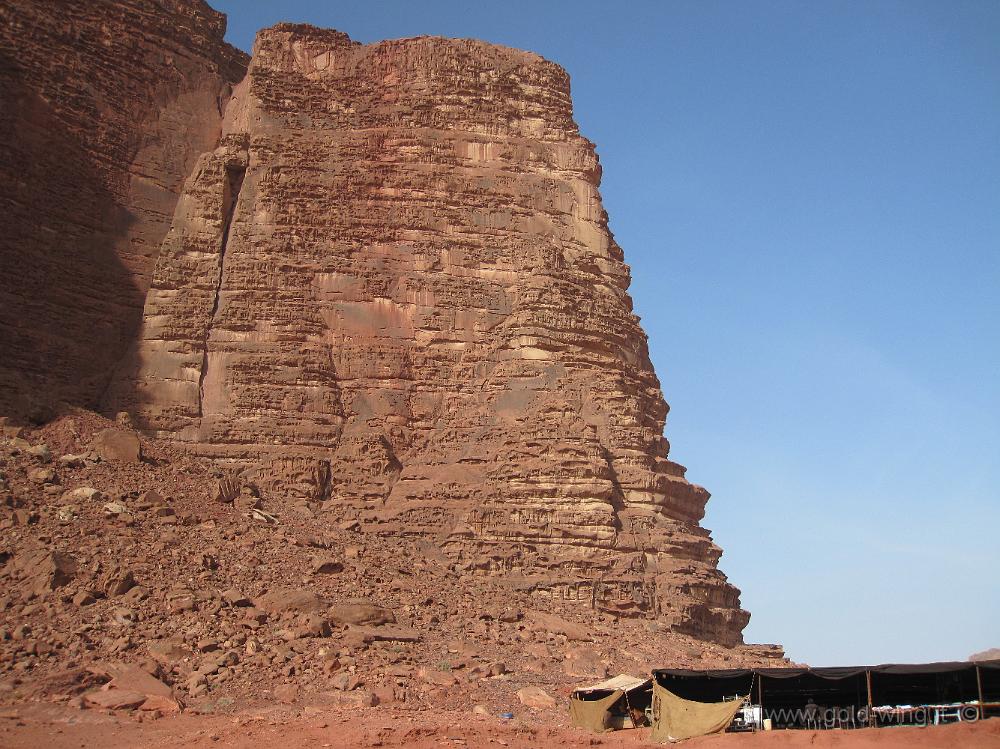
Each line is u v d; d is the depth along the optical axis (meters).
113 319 70.56
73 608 45.09
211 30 81.62
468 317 69.69
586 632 54.56
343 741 36.91
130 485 54.88
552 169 74.25
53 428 58.34
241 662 44.00
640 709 43.78
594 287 71.88
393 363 68.56
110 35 76.00
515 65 76.12
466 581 58.09
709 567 65.38
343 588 51.44
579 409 66.25
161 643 43.88
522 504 62.78
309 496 64.06
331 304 69.19
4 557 47.25
